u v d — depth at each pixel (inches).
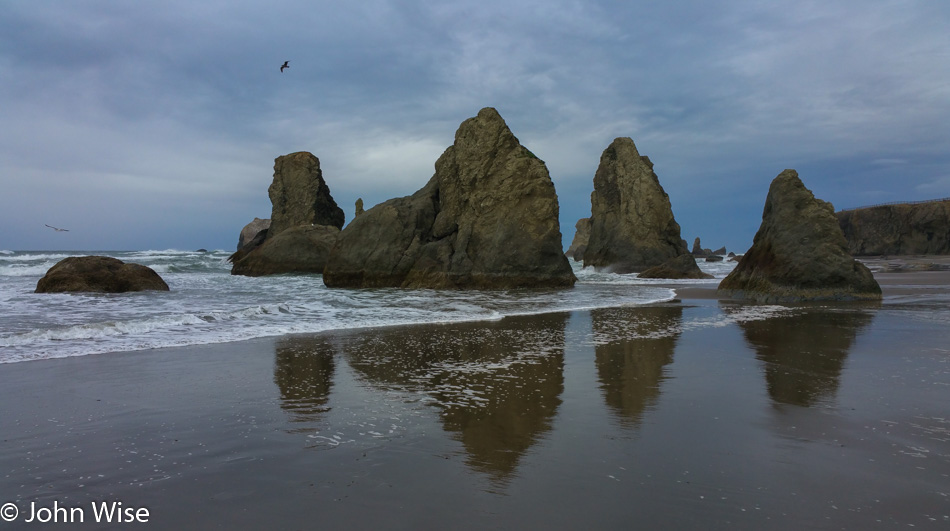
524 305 740.0
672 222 2010.3
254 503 147.3
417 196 1293.1
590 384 286.4
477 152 1185.4
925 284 1098.1
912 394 261.3
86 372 308.0
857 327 494.6
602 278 1649.9
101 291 847.7
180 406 241.8
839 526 134.1
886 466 172.1
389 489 156.2
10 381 285.0
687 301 810.2
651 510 142.4
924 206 3154.5
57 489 156.0
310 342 419.8
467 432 208.1
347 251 1150.3
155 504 147.0
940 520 137.1
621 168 2106.3
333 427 214.4
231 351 377.7
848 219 3481.8
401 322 544.7
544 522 136.3
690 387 278.8
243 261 1533.0
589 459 179.2
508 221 1132.5
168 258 2100.1
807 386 278.2
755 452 184.9
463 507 144.4
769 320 553.0
